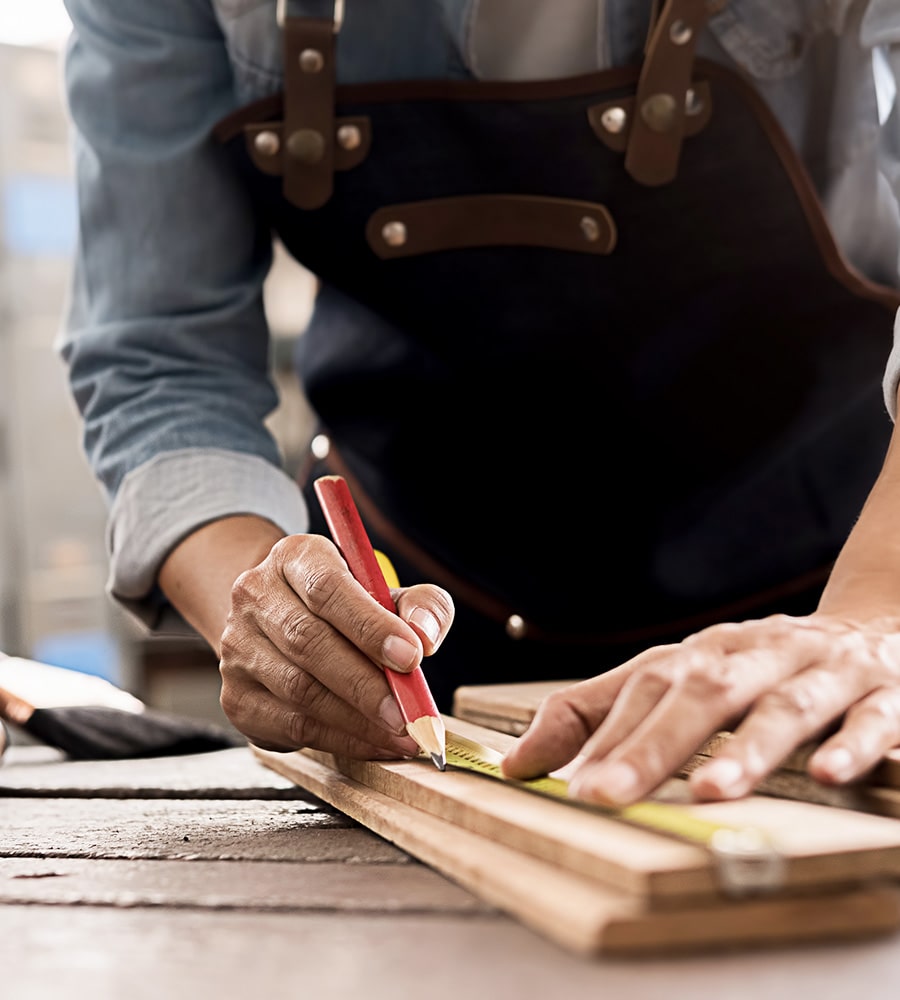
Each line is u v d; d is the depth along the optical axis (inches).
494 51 43.3
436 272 45.5
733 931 17.7
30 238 121.3
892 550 29.1
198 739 48.3
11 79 119.6
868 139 44.8
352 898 22.0
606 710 25.1
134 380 45.3
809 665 24.5
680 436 47.5
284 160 44.1
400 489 51.8
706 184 42.4
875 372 46.9
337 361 51.0
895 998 15.9
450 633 53.5
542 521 50.5
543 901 18.6
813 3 41.7
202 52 45.9
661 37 39.9
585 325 45.6
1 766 45.1
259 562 37.5
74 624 123.9
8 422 121.2
